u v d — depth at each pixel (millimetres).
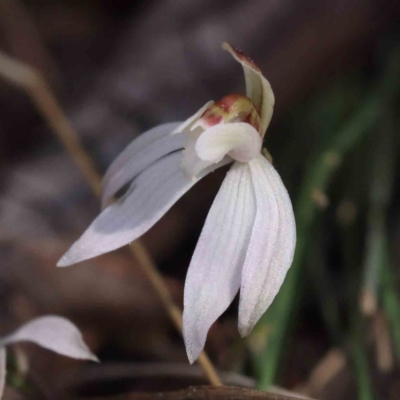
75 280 152
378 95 158
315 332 148
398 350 133
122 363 144
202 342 110
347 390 138
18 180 162
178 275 155
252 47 164
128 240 116
